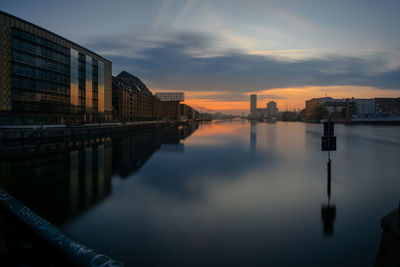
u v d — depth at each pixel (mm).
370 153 38375
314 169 26734
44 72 67375
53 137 57656
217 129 114812
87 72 86625
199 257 9477
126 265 8906
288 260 9297
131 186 19688
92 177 22609
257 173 24875
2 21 55750
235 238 11055
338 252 9797
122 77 141250
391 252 4984
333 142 18188
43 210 14266
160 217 13477
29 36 62281
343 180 21688
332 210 14539
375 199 16469
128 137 68938
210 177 22984
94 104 93188
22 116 61281
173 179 22172
